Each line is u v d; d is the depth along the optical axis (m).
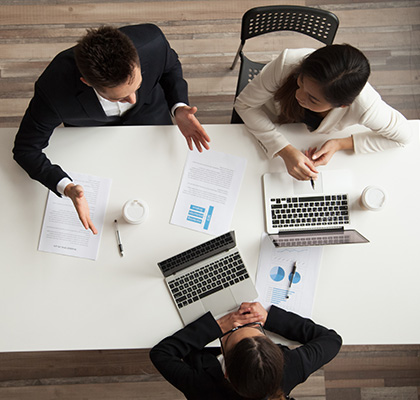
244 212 1.56
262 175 1.57
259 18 1.69
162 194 1.57
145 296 1.51
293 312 1.50
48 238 1.54
